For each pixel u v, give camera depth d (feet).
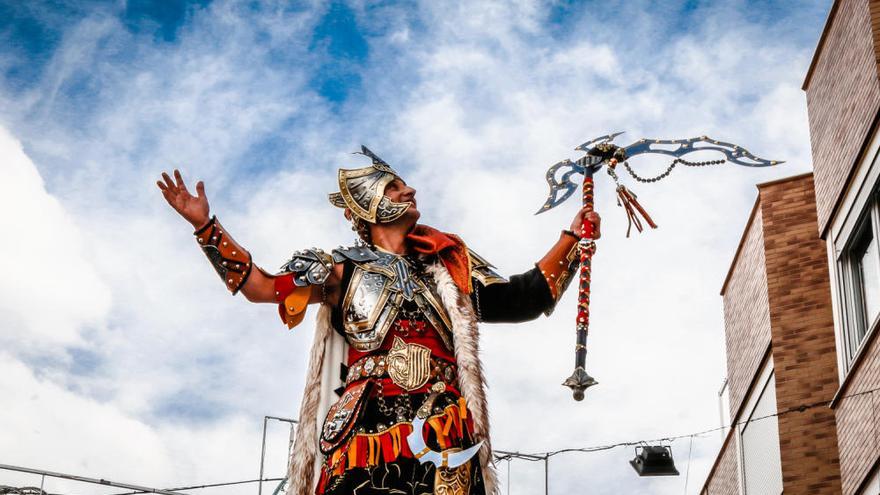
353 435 26.91
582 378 28.27
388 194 29.22
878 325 52.70
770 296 64.54
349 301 28.02
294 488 27.09
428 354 27.63
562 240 30.40
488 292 29.48
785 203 66.33
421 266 28.84
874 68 53.83
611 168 31.89
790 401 61.72
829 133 60.23
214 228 27.40
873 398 52.54
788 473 60.34
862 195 55.77
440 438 26.68
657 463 60.44
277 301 27.73
